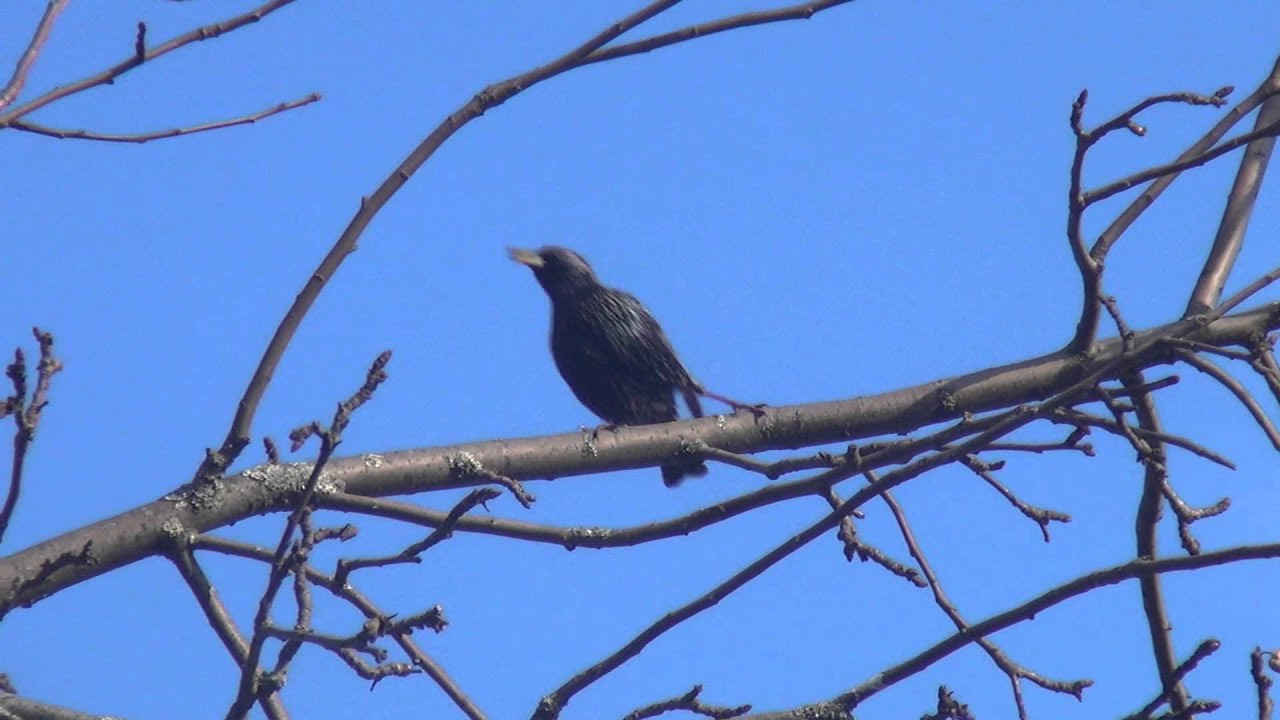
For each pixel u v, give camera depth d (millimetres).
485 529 10727
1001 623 9531
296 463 10906
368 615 9719
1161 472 9742
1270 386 10188
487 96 10398
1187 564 9133
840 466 10242
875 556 11195
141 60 8828
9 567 9945
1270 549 8883
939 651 9664
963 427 9961
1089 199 10891
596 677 9547
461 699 10977
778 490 10406
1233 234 12688
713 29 10258
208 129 9484
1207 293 12367
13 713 10219
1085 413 9625
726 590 9531
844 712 9688
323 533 9000
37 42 8633
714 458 11312
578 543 10719
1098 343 12250
